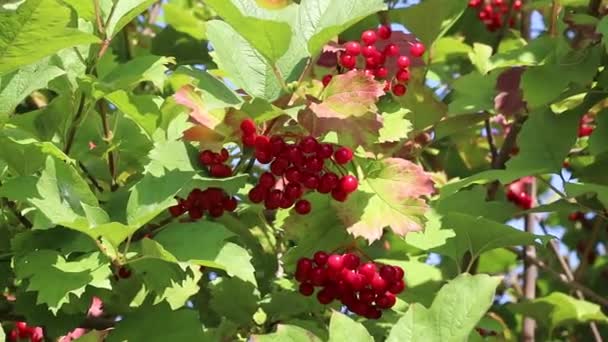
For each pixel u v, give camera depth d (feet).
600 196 1.39
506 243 1.46
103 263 1.11
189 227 1.14
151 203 1.11
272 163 1.21
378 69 1.37
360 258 1.42
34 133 1.34
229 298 1.52
